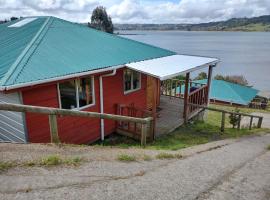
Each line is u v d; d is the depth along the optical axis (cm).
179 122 1009
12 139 682
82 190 332
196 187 381
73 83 744
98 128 862
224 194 367
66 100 733
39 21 981
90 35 1016
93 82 806
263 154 669
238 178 438
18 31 930
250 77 6169
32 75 596
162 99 1302
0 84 533
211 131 1023
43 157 412
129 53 991
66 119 739
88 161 433
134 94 1020
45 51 736
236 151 680
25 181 337
